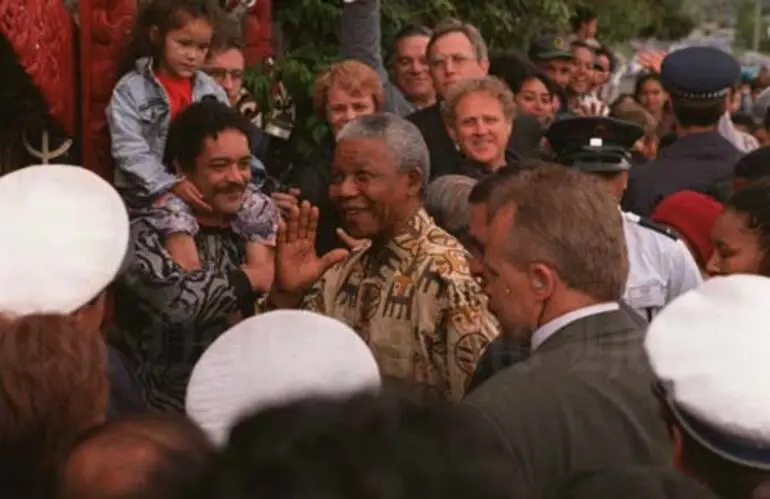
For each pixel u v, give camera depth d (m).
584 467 4.75
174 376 7.33
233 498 2.56
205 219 8.09
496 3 19.59
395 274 6.93
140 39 9.10
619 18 30.11
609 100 22.23
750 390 3.98
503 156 9.80
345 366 4.86
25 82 8.82
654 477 3.46
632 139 8.90
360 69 10.11
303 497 2.53
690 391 4.03
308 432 2.64
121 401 5.92
